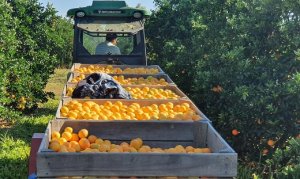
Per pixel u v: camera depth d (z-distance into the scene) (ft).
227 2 31.19
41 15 44.98
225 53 26.48
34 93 42.83
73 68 29.81
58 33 47.98
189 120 16.33
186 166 12.34
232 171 12.41
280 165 21.38
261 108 23.09
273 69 23.81
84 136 15.31
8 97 37.06
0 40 34.32
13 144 29.01
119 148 13.74
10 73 37.78
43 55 43.32
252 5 26.81
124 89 22.81
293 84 21.85
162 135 15.88
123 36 34.06
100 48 34.14
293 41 23.13
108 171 12.17
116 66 32.48
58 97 55.88
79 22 33.12
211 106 27.25
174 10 44.96
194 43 33.42
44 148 12.44
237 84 24.61
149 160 12.25
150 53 47.44
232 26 27.50
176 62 38.60
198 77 29.50
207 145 15.90
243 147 24.54
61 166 12.03
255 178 21.40
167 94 23.07
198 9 34.50
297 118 22.50
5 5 34.58
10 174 23.34
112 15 33.30
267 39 24.73
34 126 35.68
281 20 24.39
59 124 15.75
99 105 20.33
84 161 12.09
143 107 19.63
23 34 41.39
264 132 23.35
